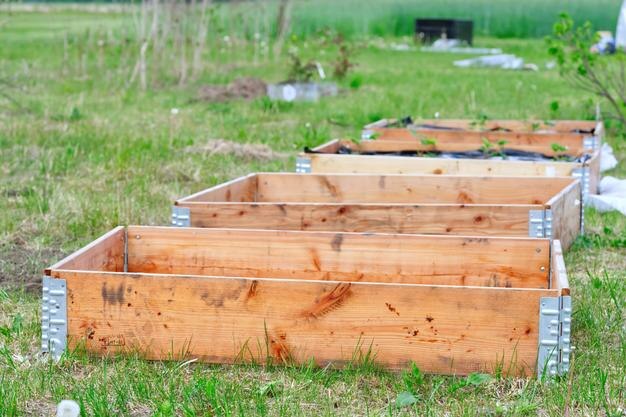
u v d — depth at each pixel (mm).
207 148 10383
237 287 4363
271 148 10820
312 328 4348
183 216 6031
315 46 27094
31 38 27922
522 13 35969
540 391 4141
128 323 4453
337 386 4211
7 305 5375
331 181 7102
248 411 3949
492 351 4246
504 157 8906
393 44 29578
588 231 7160
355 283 4285
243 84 16516
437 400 4078
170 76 18438
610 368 4422
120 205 7750
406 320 4273
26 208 7668
